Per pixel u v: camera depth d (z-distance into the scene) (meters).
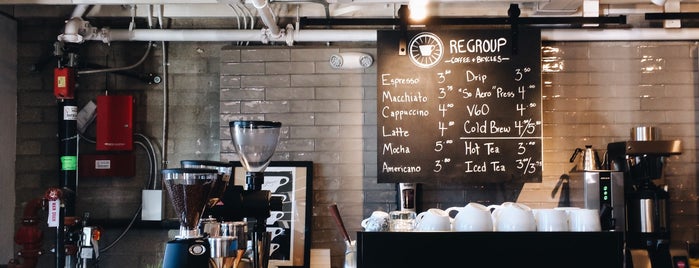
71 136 5.63
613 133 5.74
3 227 5.70
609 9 5.72
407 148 5.50
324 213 5.77
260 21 5.89
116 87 5.96
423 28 5.60
